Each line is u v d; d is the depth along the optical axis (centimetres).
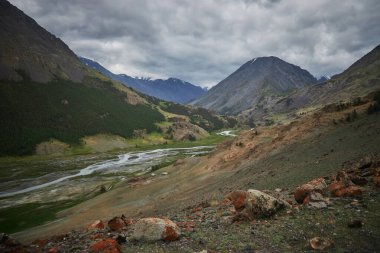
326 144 4784
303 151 4984
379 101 5869
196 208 2930
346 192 1747
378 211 1422
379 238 1152
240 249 1244
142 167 14225
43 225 6103
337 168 2991
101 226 2192
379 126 4391
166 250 1292
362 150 3419
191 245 1342
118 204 6656
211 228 1620
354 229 1272
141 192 7244
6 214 7819
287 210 1684
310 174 3178
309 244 1181
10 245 1373
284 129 7456
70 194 9812
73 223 5534
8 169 15262
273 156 5728
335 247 1139
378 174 1945
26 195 10012
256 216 1661
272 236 1350
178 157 16950
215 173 6850
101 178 12175
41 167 15675
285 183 3172
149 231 1441
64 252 1355
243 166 6281
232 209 2084
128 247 1356
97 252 1263
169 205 4934
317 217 1489
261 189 3266
